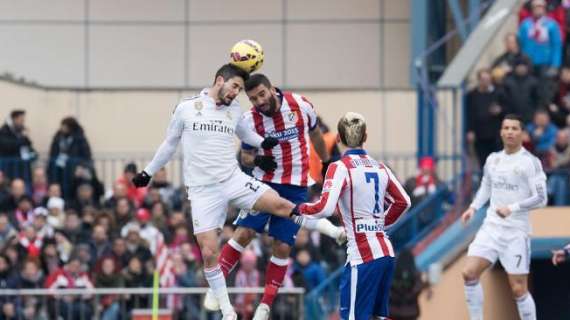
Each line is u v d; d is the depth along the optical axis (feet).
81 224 154.10
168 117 180.96
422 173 155.02
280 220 106.32
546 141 156.04
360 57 193.67
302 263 145.89
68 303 141.59
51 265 147.33
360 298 102.99
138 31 194.49
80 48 194.29
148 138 180.75
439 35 187.11
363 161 102.99
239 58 102.22
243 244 106.52
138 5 194.59
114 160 168.66
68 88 180.24
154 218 151.53
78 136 166.20
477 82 161.68
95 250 147.84
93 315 141.90
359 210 102.78
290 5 194.39
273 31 194.70
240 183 101.71
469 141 161.07
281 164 105.60
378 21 193.57
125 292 140.87
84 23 194.49
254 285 144.05
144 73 194.49
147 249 147.95
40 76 193.88
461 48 172.35
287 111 104.99
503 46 168.04
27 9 194.18
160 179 158.81
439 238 144.25
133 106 180.75
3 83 169.07
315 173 118.83
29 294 140.97
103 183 170.71
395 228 151.84
